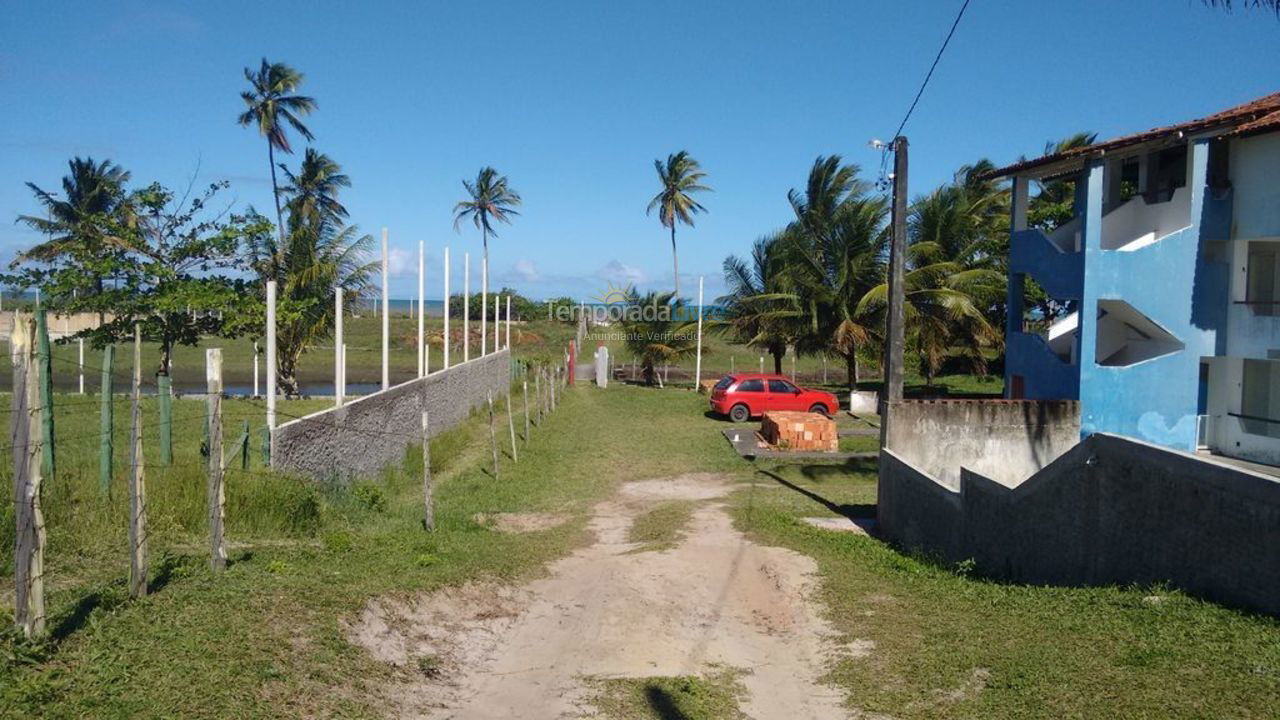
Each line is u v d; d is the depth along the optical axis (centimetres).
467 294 2694
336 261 2855
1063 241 1961
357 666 595
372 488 1287
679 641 786
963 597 879
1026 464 1474
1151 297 1694
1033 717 538
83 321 3086
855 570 1060
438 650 688
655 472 1952
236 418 1939
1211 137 1658
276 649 576
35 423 525
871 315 3047
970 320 3117
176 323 1563
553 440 2352
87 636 544
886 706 601
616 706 602
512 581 917
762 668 717
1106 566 838
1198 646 606
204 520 906
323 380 4175
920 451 1420
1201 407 1791
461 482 1673
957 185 3391
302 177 3669
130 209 1587
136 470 626
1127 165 2020
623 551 1173
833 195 3084
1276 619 630
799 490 1761
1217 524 701
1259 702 514
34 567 520
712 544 1208
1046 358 1806
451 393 2388
